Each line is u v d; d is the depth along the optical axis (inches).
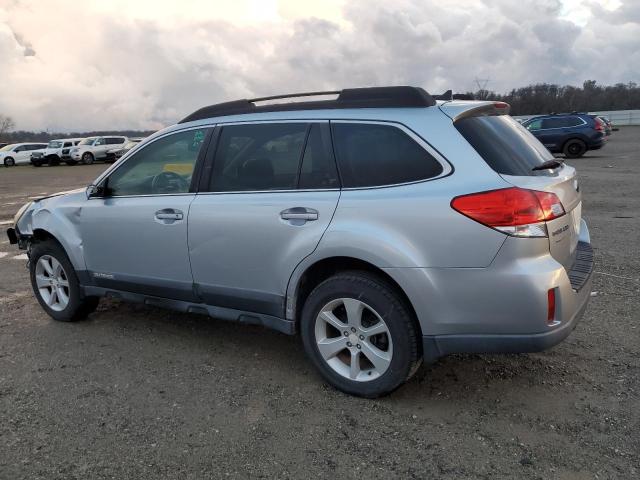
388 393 130.2
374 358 129.1
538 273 112.7
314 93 142.7
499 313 114.7
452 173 119.2
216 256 148.6
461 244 115.2
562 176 131.7
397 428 120.4
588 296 131.8
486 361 151.5
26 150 1588.3
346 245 125.7
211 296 153.3
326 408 129.8
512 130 136.5
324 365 137.0
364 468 106.9
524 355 154.1
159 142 166.4
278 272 138.3
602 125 875.4
